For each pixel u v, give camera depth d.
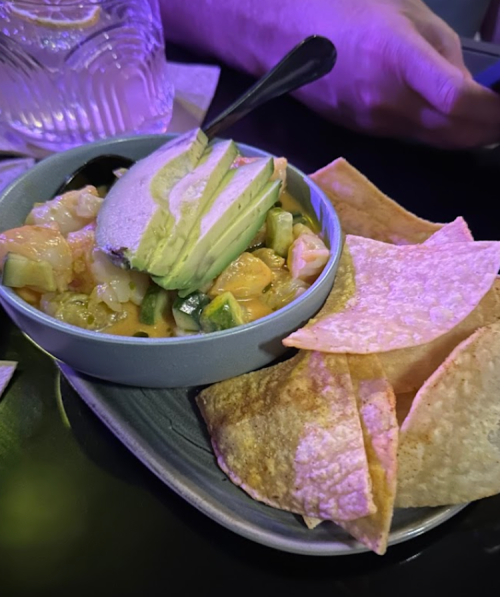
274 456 0.23
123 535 0.23
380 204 0.31
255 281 0.27
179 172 0.26
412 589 0.22
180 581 0.22
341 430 0.23
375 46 0.40
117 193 0.26
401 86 0.40
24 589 0.22
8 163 0.37
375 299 0.26
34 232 0.26
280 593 0.22
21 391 0.27
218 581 0.22
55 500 0.24
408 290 0.26
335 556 0.23
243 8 0.45
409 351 0.25
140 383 0.25
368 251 0.29
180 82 0.43
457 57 0.45
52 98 0.37
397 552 0.23
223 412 0.25
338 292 0.27
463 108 0.37
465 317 0.24
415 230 0.31
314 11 0.44
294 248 0.28
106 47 0.36
